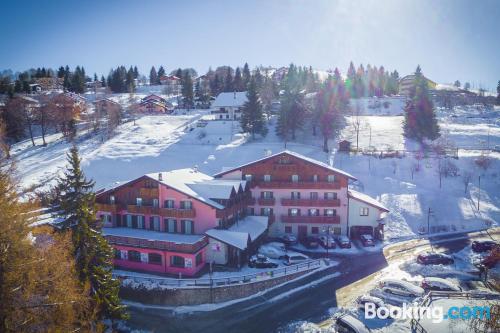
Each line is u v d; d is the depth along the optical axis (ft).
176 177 176.76
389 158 261.03
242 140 316.19
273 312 123.85
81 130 372.58
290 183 185.88
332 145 298.15
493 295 118.21
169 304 133.28
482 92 556.92
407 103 301.02
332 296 130.62
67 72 647.56
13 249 64.80
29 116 361.30
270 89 421.18
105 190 172.76
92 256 110.83
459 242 175.94
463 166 247.50
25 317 63.57
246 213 187.52
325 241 172.96
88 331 79.36
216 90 550.36
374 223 183.21
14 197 77.92
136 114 443.32
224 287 133.69
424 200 212.43
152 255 151.94
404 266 151.02
